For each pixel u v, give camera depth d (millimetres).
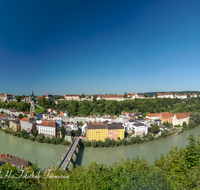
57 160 111000
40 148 136125
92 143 140125
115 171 38656
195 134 179875
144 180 30828
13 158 79000
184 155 38688
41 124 178500
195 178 31547
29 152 126625
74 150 119438
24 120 193875
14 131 176750
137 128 174750
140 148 135500
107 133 159375
